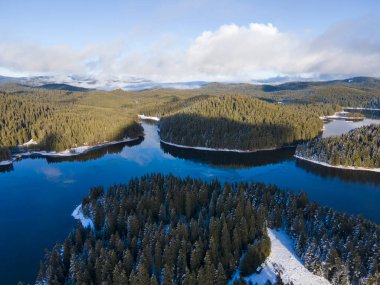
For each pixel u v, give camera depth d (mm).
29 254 80938
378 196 122750
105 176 149500
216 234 74125
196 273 64750
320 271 66062
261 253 70375
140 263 63562
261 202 94938
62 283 66250
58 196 122312
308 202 95812
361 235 74812
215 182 112188
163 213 88938
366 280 61188
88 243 72562
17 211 107938
